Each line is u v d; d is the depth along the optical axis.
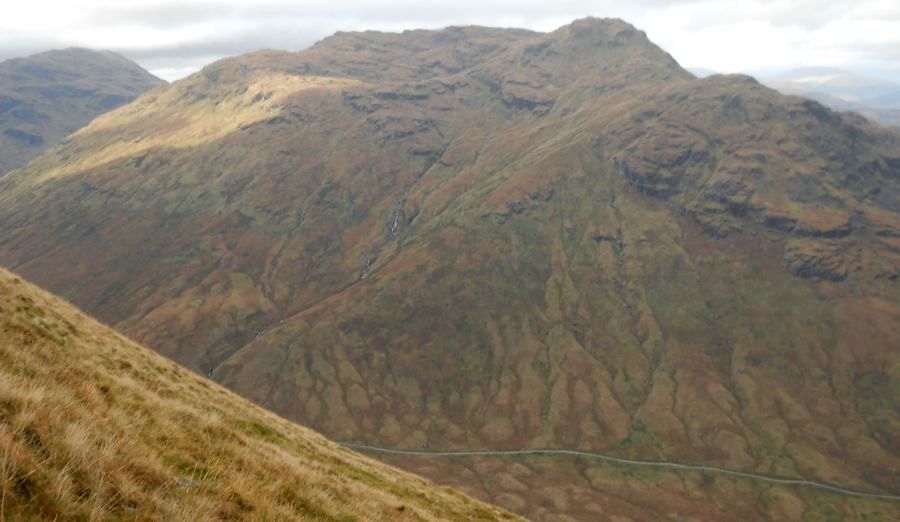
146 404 19.00
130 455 11.10
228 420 28.69
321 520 14.87
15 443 8.12
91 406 14.19
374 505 21.39
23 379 12.10
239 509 12.06
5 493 6.93
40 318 26.88
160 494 10.28
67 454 9.12
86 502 8.12
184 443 15.84
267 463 18.56
